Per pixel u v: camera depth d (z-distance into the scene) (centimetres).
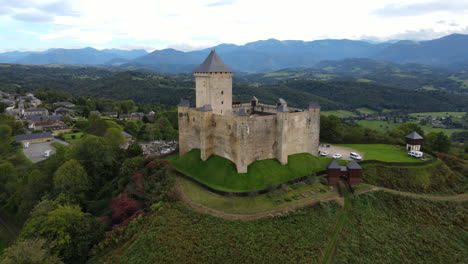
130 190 7131
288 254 5012
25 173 9206
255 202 6250
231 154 7400
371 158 8481
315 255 5097
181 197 6512
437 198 7050
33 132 14762
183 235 5306
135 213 6194
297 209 6034
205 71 8512
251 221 5644
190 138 8650
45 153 11756
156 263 4819
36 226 5619
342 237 5622
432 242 5794
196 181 7194
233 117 7131
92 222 5962
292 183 7081
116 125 15662
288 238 5334
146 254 5034
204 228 5481
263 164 7475
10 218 8412
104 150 9338
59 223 5566
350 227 5894
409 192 7256
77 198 7694
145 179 7438
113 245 5603
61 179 7719
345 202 6575
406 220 6306
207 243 5122
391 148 9875
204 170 7581
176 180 7400
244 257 4859
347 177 7281
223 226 5519
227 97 8994
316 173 7500
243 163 7100
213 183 7050
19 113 18975
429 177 7706
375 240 5662
